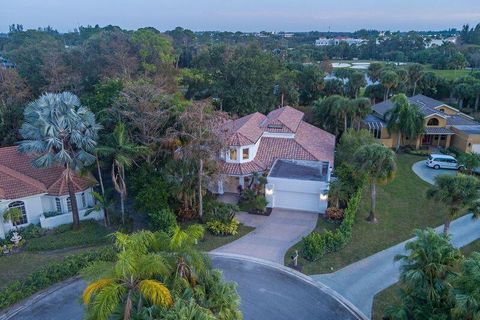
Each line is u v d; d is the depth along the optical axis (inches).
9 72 2187.5
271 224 1237.7
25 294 866.1
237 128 1498.5
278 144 1566.2
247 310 826.8
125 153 1149.1
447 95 3075.8
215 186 1393.9
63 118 1063.6
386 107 2346.2
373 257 1039.0
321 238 1058.7
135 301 576.4
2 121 1722.4
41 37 5374.0
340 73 3671.3
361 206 1366.9
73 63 2955.2
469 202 954.1
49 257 1053.8
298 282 929.5
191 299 564.4
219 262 1018.1
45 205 1250.0
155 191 1155.3
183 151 1199.6
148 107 1327.5
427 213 1320.1
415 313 632.4
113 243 1087.0
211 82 2768.2
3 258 1047.6
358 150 1202.6
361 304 850.8
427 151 2014.0
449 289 603.2
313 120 2310.5
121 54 2765.7
